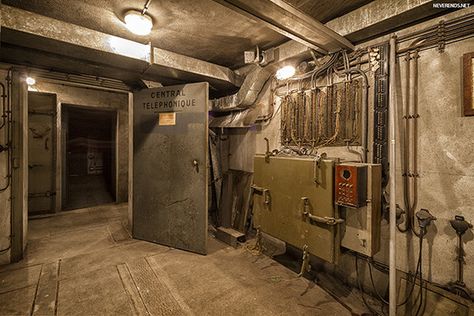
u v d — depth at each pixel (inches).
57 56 93.4
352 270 89.6
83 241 126.0
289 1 74.0
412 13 67.8
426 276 71.2
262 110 126.5
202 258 108.6
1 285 85.7
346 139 88.7
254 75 116.2
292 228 86.0
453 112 65.9
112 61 99.1
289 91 110.5
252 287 87.0
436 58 68.5
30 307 74.8
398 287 74.7
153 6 78.0
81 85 124.6
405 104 74.7
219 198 150.6
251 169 135.3
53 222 156.3
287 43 103.3
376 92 79.9
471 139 63.2
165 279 91.0
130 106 137.1
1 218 100.1
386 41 77.5
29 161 165.5
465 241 64.5
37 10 80.4
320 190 76.5
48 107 171.0
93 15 83.7
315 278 93.7
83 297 80.0
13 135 102.3
